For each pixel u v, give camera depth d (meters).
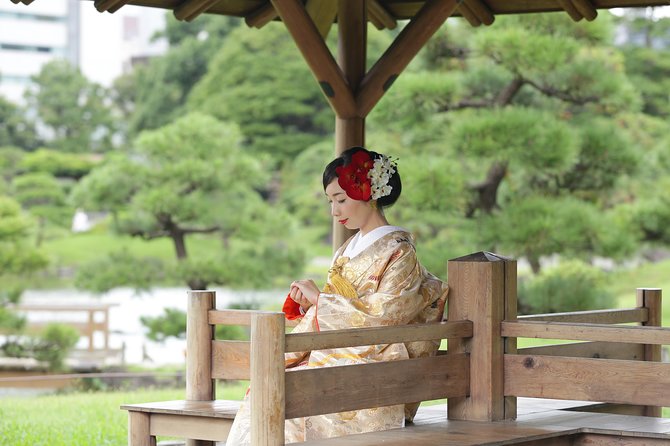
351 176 4.71
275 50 23.11
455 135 11.84
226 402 5.30
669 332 4.43
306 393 4.19
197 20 27.84
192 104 23.94
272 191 24.12
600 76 12.24
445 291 4.91
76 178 25.70
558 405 5.48
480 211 12.79
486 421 4.84
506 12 7.40
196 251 25.31
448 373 4.80
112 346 18.12
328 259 24.34
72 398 10.12
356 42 6.58
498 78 12.63
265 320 4.06
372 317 4.52
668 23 21.56
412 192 11.87
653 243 13.95
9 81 33.81
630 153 12.21
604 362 4.62
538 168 11.77
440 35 12.94
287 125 23.86
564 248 12.09
